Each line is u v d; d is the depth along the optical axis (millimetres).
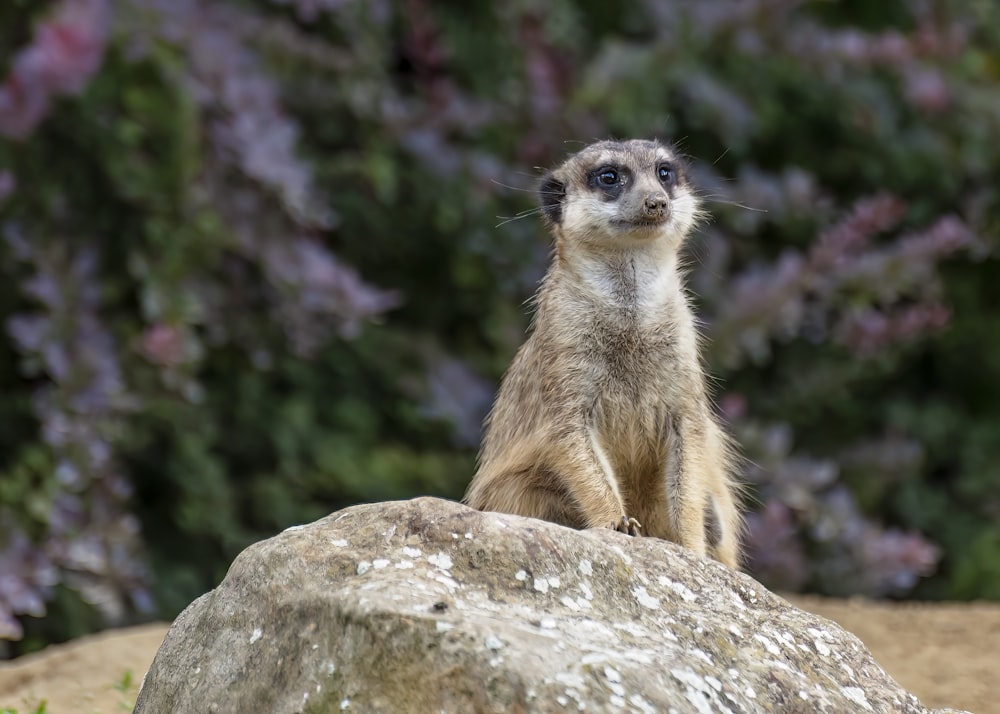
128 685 8539
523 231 12727
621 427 8266
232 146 11555
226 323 11984
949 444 14164
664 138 12961
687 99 13414
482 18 13336
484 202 12672
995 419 14398
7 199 11594
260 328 12086
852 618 10375
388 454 12367
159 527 12086
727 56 13422
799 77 13516
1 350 11961
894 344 13375
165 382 11430
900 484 13914
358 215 12961
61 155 11812
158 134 11625
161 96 11586
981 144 13727
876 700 6023
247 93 11664
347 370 12602
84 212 11875
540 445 8109
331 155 13055
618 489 8078
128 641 9594
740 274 12969
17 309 11953
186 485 11867
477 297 13039
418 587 5633
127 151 11586
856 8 14625
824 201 13117
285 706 5508
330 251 12727
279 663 5652
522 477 8273
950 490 14094
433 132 12703
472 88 13273
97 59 11062
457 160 12633
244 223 11742
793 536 12312
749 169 13086
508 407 8695
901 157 13781
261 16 12586
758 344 12305
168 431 11891
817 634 6188
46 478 11070
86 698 8523
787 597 11352
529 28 13125
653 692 5348
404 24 13336
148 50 11523
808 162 13922
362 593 5555
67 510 10828
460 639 5289
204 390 12172
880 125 13555
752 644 5953
